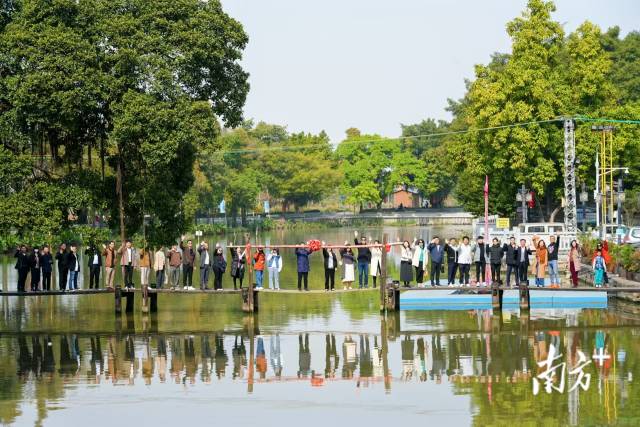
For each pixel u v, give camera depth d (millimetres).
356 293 83375
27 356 53844
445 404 42125
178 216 79875
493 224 130875
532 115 122875
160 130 71000
